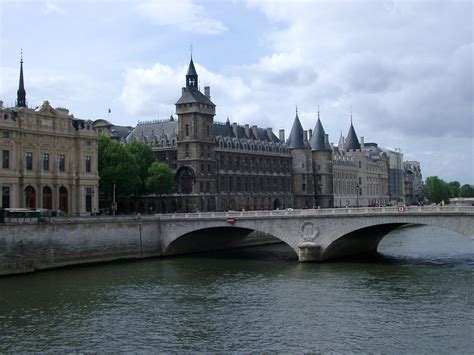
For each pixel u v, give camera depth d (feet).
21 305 213.25
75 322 189.37
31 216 305.73
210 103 527.40
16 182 344.28
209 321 189.06
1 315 198.39
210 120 529.45
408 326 179.73
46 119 363.76
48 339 171.53
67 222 313.73
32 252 294.66
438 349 157.89
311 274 274.98
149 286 249.55
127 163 425.69
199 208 508.53
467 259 319.88
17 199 345.31
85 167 387.55
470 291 227.81
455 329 175.63
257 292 233.55
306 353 156.56
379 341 165.48
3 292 237.04
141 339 170.81
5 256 281.74
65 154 377.09
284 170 647.97
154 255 362.94
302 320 188.65
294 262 322.14
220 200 540.93
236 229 372.17
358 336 170.40
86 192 386.73
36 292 237.04
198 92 525.75
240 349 160.76
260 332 176.04
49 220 305.12
